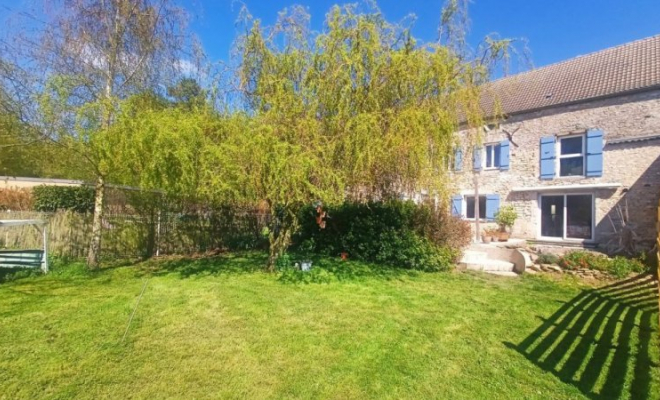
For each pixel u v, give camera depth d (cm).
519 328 481
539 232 1376
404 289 682
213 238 1127
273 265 823
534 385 335
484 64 693
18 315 493
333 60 679
